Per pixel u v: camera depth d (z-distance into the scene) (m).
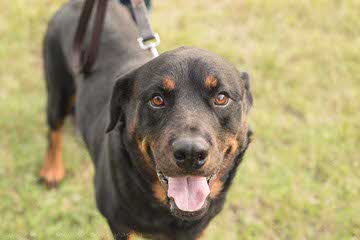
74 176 1.31
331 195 1.25
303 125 1.44
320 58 1.68
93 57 1.07
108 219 0.97
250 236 1.17
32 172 1.31
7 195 1.24
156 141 0.80
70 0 1.25
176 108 0.78
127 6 1.20
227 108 0.81
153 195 0.88
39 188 1.27
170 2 1.92
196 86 0.79
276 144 1.38
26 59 1.64
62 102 1.24
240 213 1.22
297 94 1.53
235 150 0.87
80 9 1.19
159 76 0.80
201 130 0.76
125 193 0.89
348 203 1.24
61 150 1.30
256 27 1.82
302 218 1.21
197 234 0.95
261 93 1.52
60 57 1.20
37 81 1.56
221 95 0.80
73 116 1.34
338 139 1.38
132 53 1.07
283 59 1.66
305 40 1.77
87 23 1.06
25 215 1.20
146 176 0.86
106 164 0.93
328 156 1.34
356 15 1.88
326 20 1.86
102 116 1.01
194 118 0.77
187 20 1.83
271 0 1.93
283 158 1.34
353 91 1.55
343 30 1.82
